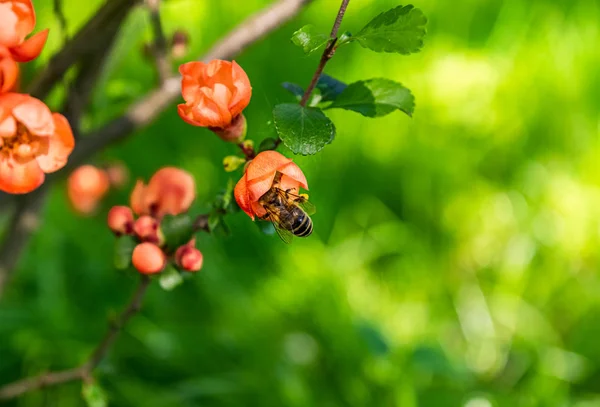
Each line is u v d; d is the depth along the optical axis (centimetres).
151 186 42
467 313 73
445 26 85
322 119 35
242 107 36
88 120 47
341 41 35
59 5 42
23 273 70
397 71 81
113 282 73
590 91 83
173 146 81
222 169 78
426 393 65
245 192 35
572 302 74
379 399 64
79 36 42
